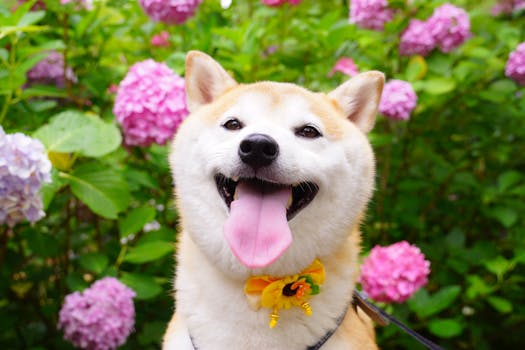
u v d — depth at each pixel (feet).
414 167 4.57
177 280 2.81
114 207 3.31
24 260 3.87
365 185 2.76
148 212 3.50
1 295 3.71
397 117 3.79
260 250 2.52
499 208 4.22
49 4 3.67
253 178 2.64
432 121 4.39
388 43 4.23
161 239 3.60
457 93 4.26
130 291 3.41
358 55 4.30
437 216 4.67
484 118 4.43
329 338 2.66
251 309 2.63
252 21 4.13
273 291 2.57
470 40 4.41
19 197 2.94
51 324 3.89
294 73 4.25
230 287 2.66
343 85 2.96
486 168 4.76
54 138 3.28
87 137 3.28
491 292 4.15
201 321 2.67
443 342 4.44
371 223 4.49
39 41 3.76
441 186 4.47
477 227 4.74
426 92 4.16
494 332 4.54
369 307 2.89
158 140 3.45
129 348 3.76
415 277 3.40
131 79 3.44
